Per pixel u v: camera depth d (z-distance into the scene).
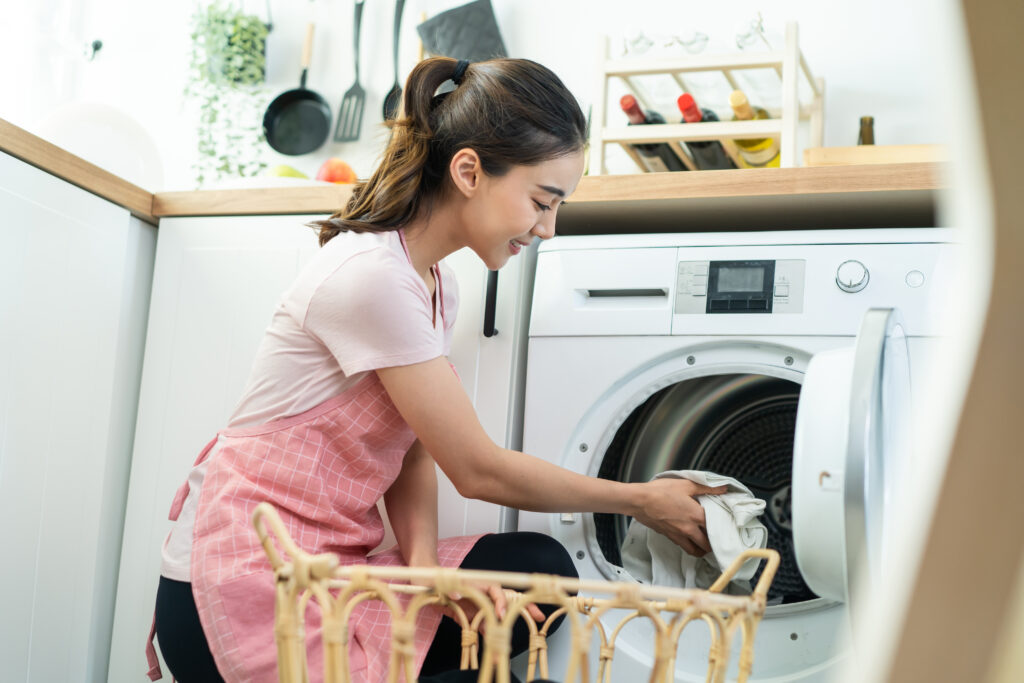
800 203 1.43
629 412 1.41
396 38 2.25
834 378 0.95
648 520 1.28
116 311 1.60
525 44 2.18
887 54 1.95
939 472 0.42
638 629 1.33
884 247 1.32
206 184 2.33
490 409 1.46
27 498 1.43
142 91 2.43
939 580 0.41
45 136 1.94
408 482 1.32
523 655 1.32
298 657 0.75
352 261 1.11
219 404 1.59
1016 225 0.41
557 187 1.16
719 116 1.85
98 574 1.57
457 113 1.16
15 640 1.41
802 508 0.93
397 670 0.71
